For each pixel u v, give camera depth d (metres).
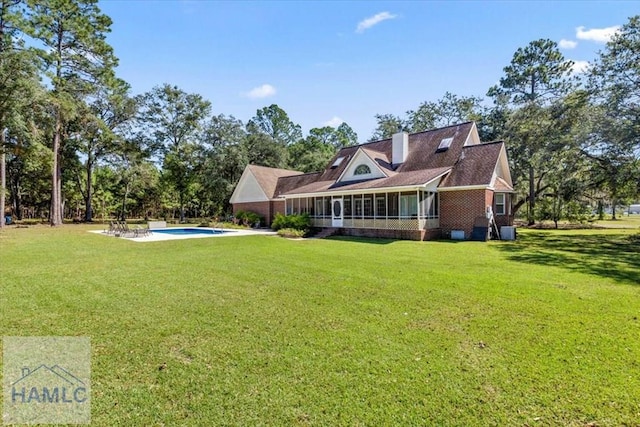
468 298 6.16
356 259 10.64
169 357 3.87
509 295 6.35
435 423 2.72
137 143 37.34
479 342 4.25
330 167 26.11
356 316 5.23
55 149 27.19
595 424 2.70
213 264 9.73
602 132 17.72
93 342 4.28
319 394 3.12
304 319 5.10
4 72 19.75
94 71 26.62
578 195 22.20
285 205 25.12
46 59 22.66
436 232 17.97
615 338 4.35
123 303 5.91
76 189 44.31
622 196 19.59
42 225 29.06
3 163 24.03
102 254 11.78
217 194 37.69
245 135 40.25
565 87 27.47
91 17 25.98
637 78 17.34
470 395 3.10
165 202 48.06
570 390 3.17
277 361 3.76
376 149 24.38
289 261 10.25
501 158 19.88
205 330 4.67
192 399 3.05
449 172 18.55
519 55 28.88
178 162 37.91
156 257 11.08
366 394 3.12
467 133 20.23
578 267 9.23
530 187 28.52
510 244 14.92
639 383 3.28
